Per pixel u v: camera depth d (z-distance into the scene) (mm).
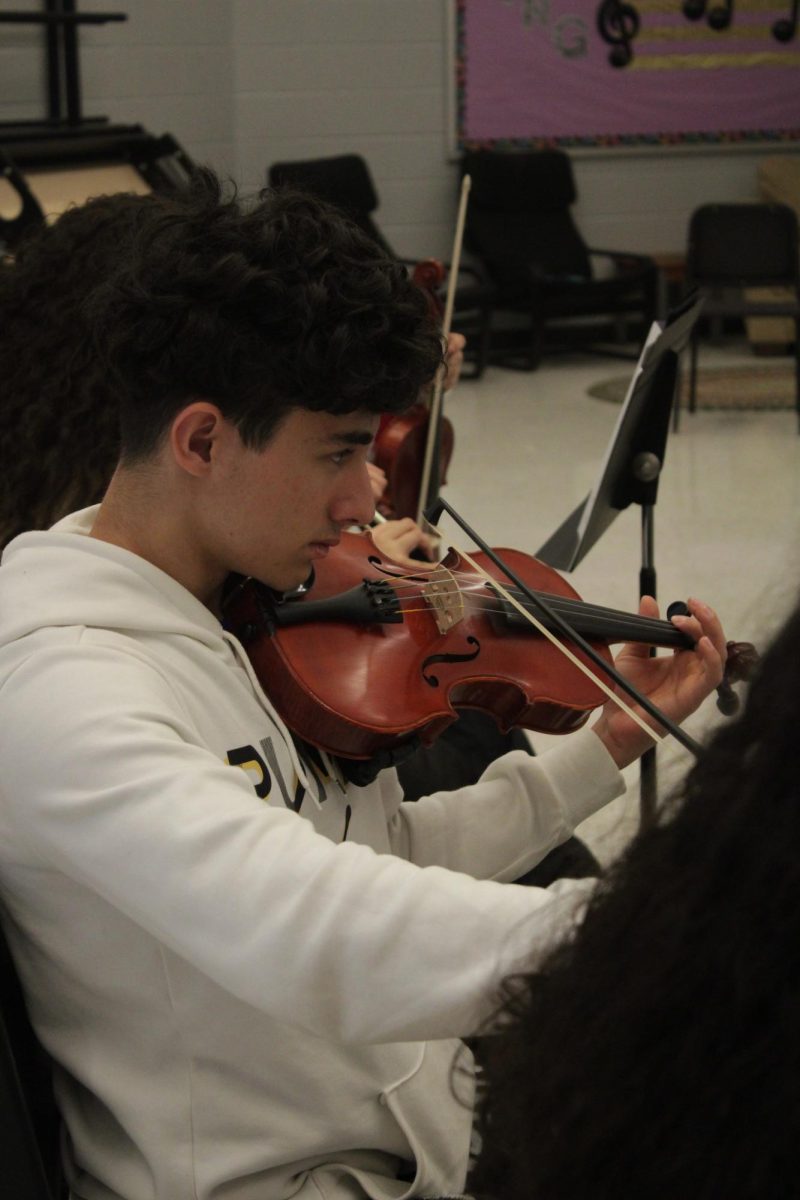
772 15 9234
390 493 3008
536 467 6742
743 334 9781
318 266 1262
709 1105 757
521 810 1631
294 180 1506
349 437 1319
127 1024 1296
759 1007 745
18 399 1736
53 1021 1341
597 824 2479
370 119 9023
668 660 1767
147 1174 1318
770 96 9383
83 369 1705
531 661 1904
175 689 1289
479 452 7027
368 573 1911
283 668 1629
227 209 1314
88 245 1719
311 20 8758
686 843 803
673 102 9312
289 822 1134
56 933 1275
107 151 5723
